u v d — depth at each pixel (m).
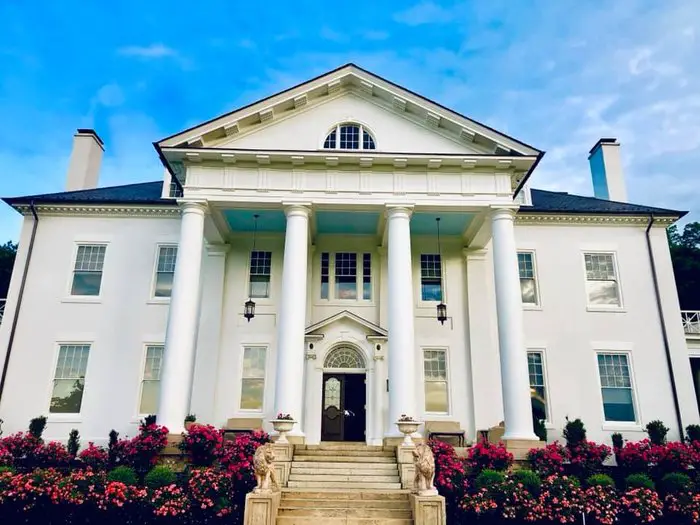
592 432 22.39
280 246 24.11
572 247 24.73
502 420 21.88
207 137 20.50
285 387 17.73
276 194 19.92
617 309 23.94
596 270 24.62
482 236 23.19
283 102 20.75
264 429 21.38
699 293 40.59
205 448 16.16
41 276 23.91
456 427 21.44
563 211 24.67
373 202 19.91
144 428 16.81
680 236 48.72
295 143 20.77
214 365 22.19
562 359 23.27
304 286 19.11
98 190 27.14
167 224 24.72
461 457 17.00
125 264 24.17
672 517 15.81
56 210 24.75
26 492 14.47
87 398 22.42
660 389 23.00
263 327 23.03
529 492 15.15
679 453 17.33
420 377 22.73
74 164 28.41
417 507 13.05
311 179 20.14
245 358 22.86
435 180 20.28
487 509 14.70
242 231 24.05
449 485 15.45
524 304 23.98
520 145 20.08
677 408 22.70
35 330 23.23
